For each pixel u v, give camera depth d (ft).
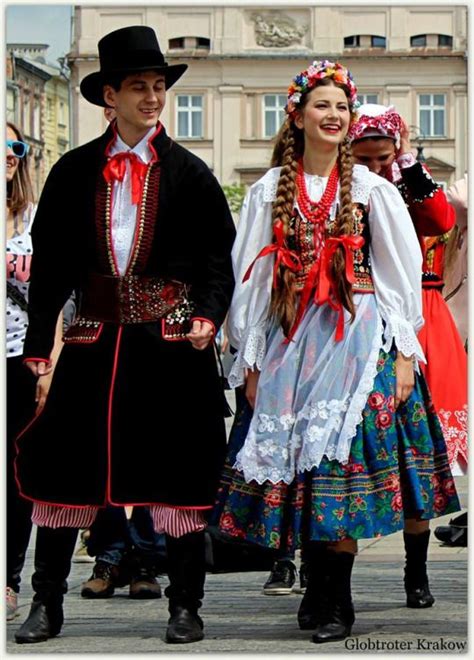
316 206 17.53
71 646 17.15
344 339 17.19
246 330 17.61
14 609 19.75
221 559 22.79
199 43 152.97
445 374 20.88
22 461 17.78
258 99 153.28
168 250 17.49
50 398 17.75
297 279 17.49
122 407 17.40
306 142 17.70
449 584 21.30
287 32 152.05
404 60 149.59
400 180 19.81
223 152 153.48
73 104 145.18
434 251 21.36
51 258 17.92
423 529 19.16
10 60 139.74
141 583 21.48
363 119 19.62
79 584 23.11
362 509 16.69
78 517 17.63
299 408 17.13
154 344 17.42
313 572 17.40
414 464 17.43
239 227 17.87
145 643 17.20
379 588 21.25
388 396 17.11
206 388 17.56
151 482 17.38
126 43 17.33
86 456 17.47
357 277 17.44
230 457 17.65
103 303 17.60
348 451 16.70
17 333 19.94
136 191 17.42
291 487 17.10
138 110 17.38
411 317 17.49
